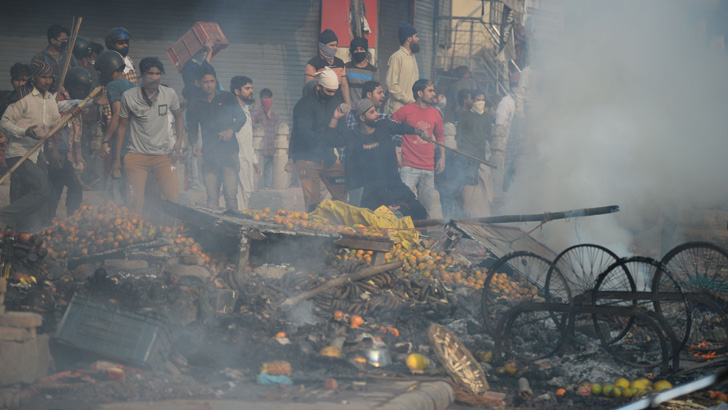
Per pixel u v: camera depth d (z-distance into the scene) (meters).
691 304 16.44
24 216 19.88
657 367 14.31
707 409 11.06
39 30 33.91
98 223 17.89
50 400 10.14
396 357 13.74
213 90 22.47
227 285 15.98
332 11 35.44
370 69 27.22
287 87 36.12
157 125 20.44
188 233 18.81
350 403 10.56
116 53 22.58
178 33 35.06
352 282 16.72
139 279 15.45
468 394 12.26
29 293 13.33
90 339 11.65
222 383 11.50
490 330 15.08
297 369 12.62
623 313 13.92
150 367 11.53
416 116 24.83
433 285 17.64
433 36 43.09
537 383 13.35
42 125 19.67
